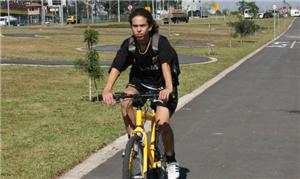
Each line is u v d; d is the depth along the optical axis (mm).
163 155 5891
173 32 62938
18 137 8750
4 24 105688
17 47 36094
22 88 15875
